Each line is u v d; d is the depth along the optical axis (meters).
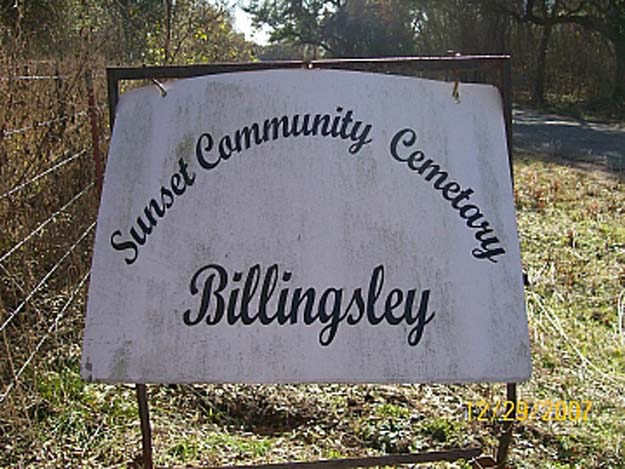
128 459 3.24
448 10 33.94
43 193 4.83
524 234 8.13
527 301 5.86
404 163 2.62
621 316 5.54
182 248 2.57
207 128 2.65
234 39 13.82
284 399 3.93
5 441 3.34
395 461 2.71
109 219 2.60
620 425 3.78
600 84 30.38
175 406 3.83
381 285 2.54
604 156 14.65
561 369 4.55
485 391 4.15
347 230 2.57
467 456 2.77
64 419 3.55
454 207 2.61
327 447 3.46
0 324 3.57
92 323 2.53
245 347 2.50
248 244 2.56
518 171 12.62
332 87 2.67
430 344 2.51
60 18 10.38
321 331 2.52
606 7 28.67
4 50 4.40
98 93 6.01
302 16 45.28
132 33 11.23
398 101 2.67
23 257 4.26
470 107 2.69
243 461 3.25
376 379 2.48
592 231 8.27
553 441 3.59
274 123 2.64
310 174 2.60
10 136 4.30
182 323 2.52
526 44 33.00
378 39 42.56
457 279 2.55
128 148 2.65
